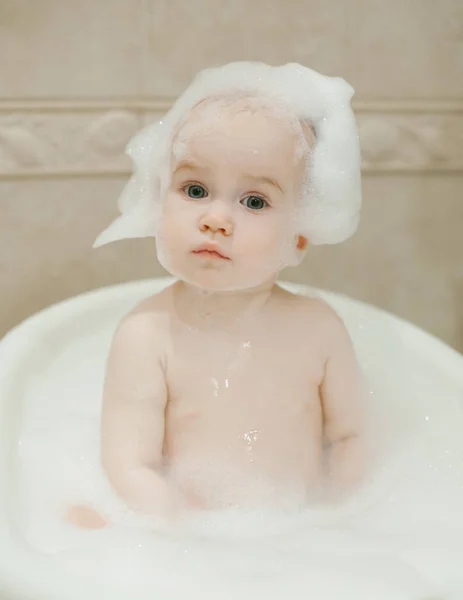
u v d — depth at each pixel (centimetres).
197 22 106
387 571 56
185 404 73
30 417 81
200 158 68
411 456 81
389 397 91
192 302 74
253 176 67
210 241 67
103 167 111
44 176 110
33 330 91
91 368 94
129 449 71
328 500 76
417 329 97
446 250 124
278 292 77
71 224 113
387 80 113
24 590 50
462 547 62
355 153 75
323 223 74
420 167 117
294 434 74
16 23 102
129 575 54
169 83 108
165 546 61
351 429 78
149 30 105
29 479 71
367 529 69
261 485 73
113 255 116
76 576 52
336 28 109
